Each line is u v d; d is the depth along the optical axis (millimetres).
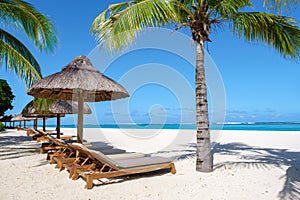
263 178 5090
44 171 5699
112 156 5523
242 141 13297
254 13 5773
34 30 7523
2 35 7879
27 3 7133
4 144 11273
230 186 4570
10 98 32875
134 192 4242
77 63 6492
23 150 9094
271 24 5980
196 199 3918
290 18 5766
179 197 4016
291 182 4746
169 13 4906
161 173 5555
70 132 23078
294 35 6164
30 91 6859
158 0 4824
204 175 5383
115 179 5020
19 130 26984
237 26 6176
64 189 4387
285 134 18641
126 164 4938
